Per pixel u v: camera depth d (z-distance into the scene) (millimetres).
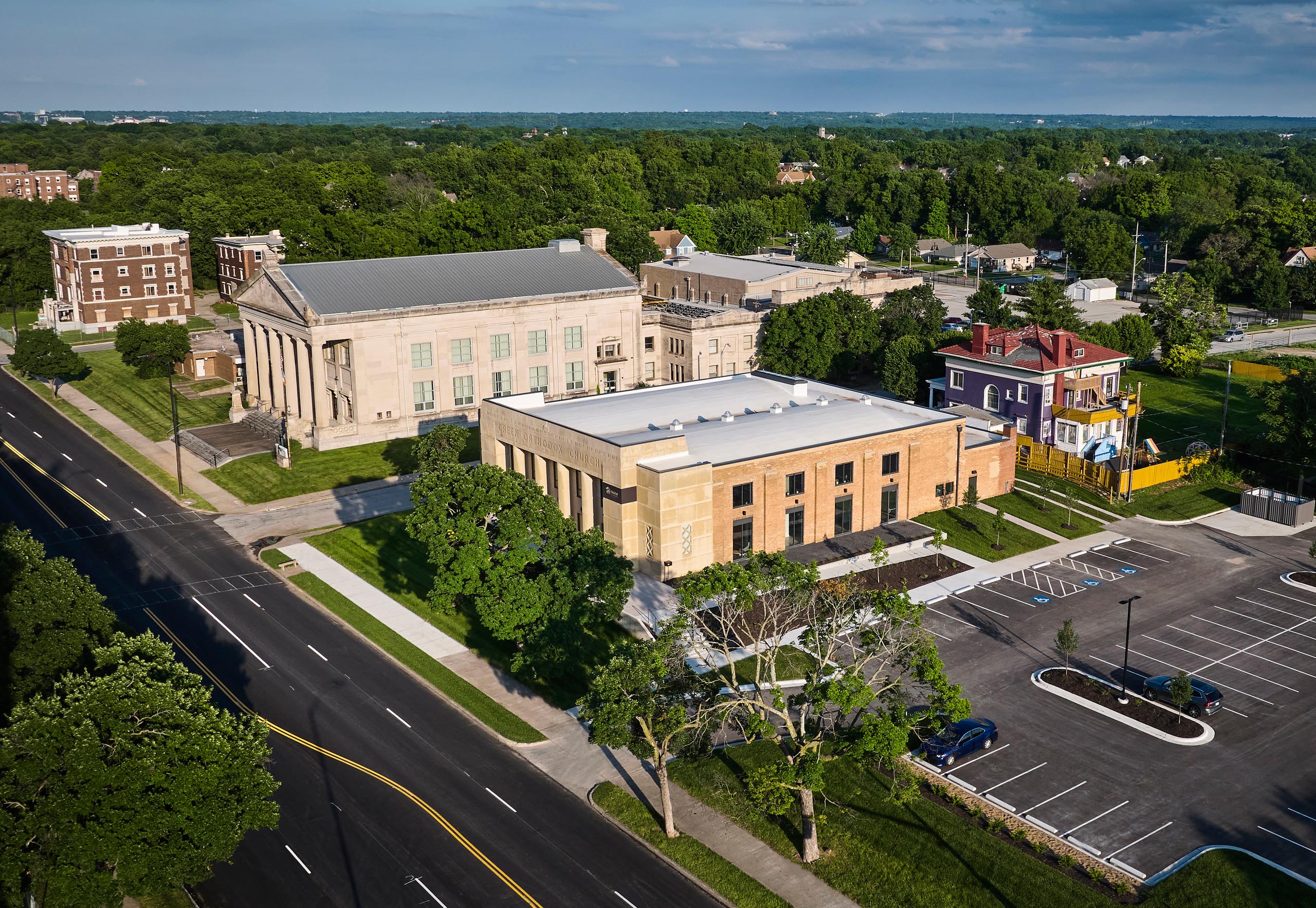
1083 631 68500
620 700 45188
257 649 68000
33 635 48281
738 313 130875
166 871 39781
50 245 187625
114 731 40312
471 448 108188
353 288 112875
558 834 49156
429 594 60969
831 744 47156
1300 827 48281
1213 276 195875
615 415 87125
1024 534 85188
